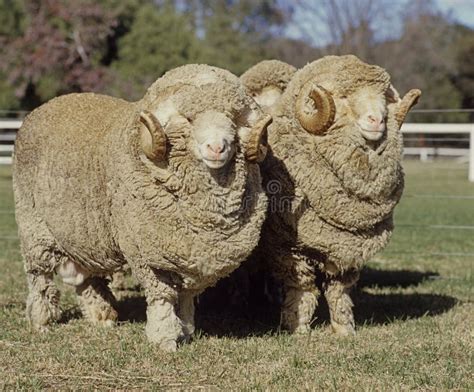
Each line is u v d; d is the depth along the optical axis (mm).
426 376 4902
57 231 5945
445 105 41438
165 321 5535
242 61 39438
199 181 5066
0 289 8070
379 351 5566
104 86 29719
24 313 6844
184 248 5184
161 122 5055
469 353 5555
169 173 5090
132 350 5539
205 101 5020
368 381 4844
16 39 30203
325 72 5734
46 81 29734
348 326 6180
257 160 5203
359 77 5578
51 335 6078
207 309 7137
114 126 5641
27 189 6145
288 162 5816
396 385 4727
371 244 5930
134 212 5238
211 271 5266
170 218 5172
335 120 5605
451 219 14844
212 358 5379
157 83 5297
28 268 6305
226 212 5160
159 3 46406
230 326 6504
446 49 45406
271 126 5918
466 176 23391
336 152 5629
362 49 36219
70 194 5766
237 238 5262
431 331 6289
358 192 5680
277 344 5762
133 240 5305
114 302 6621
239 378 4953
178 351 5461
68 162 5785
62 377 4988
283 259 6000
